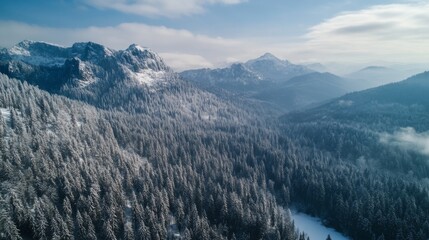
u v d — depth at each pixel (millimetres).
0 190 101375
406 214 128125
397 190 154125
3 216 89438
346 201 140000
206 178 159875
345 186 157500
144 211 113312
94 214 106562
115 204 112375
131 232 101562
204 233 105438
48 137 142500
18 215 94875
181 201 123062
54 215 101000
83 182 118250
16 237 89000
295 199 169125
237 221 122000
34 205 98438
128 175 133750
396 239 117250
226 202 128250
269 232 117312
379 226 127000
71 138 147125
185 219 118188
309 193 161375
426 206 139125
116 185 122812
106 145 158500
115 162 149625
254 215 123250
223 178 154000
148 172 145000
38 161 120312
